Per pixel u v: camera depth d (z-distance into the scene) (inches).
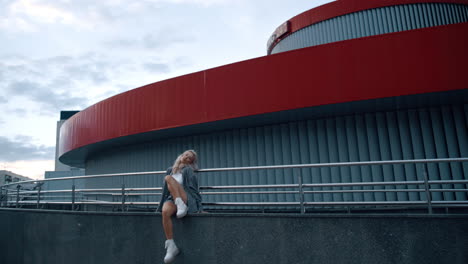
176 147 462.6
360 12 522.3
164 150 475.2
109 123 477.1
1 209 357.4
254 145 402.9
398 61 296.8
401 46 297.4
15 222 328.8
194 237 200.4
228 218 195.2
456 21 505.4
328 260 174.4
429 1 501.4
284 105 332.8
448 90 280.8
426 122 335.0
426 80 286.5
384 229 168.1
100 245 239.0
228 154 416.2
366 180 348.2
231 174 412.2
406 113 343.0
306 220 180.7
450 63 281.3
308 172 371.9
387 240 166.9
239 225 192.5
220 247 194.5
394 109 343.9
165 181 208.1
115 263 229.1
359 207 338.6
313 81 324.2
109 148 572.4
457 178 319.9
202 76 382.0
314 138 372.5
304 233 180.1
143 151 503.2
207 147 433.4
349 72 311.7
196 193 209.3
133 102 443.2
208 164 429.7
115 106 470.0
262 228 188.2
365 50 308.5
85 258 247.0
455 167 322.0
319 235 177.5
